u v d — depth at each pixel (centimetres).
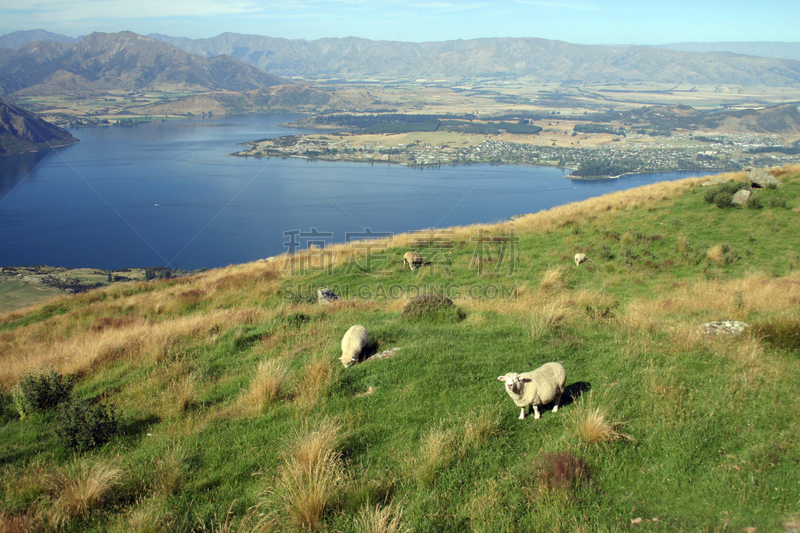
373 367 870
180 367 972
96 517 542
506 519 486
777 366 746
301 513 511
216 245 10706
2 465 678
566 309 1143
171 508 547
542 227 2477
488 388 764
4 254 10438
